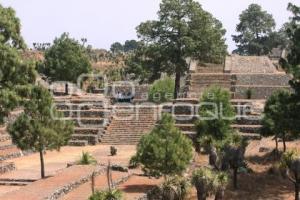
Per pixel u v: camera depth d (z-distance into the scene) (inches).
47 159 1772.9
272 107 1540.4
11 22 1562.5
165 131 1278.3
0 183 1409.9
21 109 2267.5
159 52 2456.9
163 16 2493.8
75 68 2906.0
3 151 1796.3
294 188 1353.3
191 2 2490.2
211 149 1409.9
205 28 2486.5
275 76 2746.1
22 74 1557.6
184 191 1175.0
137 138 2090.3
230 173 1450.5
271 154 1633.9
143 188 1250.6
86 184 1247.5
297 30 1416.1
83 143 2058.3
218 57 2551.7
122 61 4596.5
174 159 1238.3
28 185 1211.9
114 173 1400.1
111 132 2139.5
